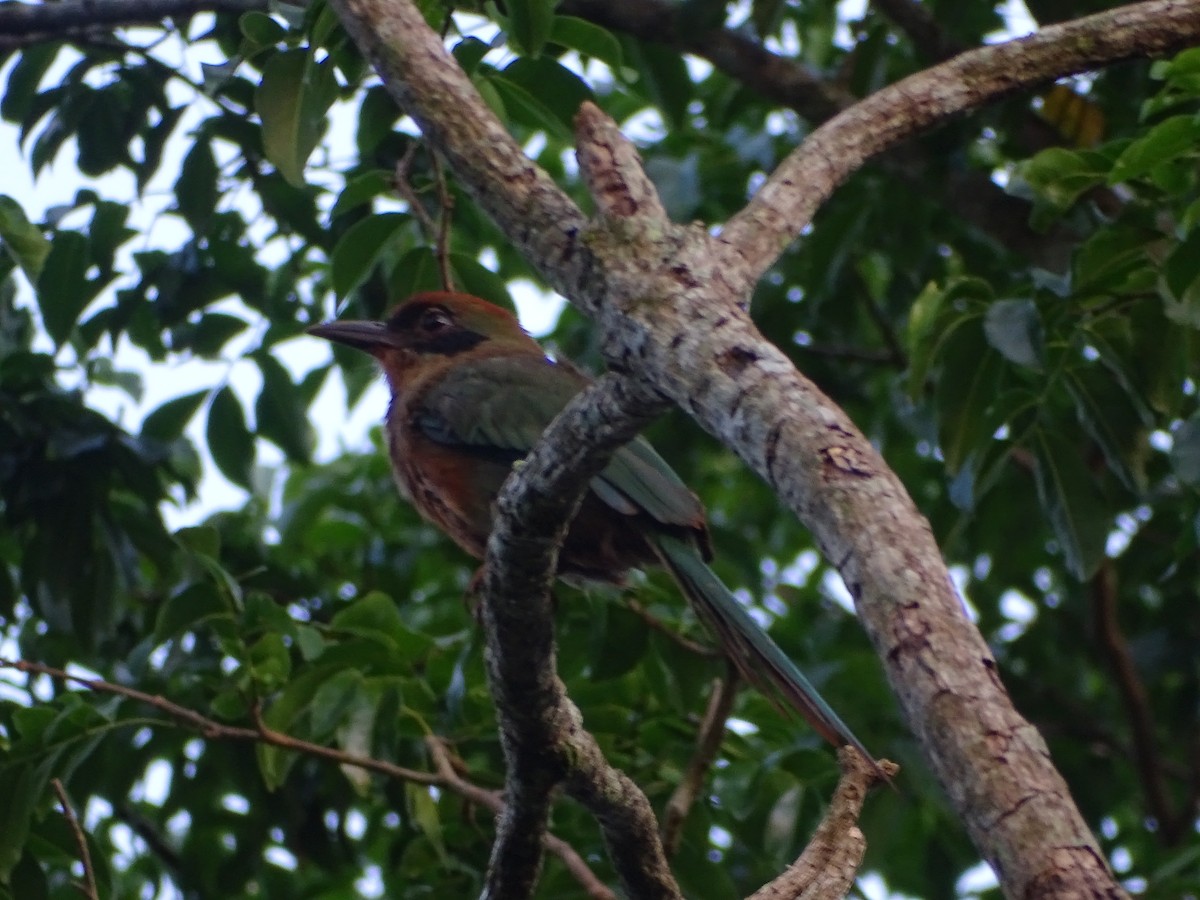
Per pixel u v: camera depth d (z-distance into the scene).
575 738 7.39
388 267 12.99
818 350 15.68
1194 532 10.70
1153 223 9.28
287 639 10.41
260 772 11.87
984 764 4.12
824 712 7.32
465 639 10.91
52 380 12.27
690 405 5.72
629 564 10.30
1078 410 10.31
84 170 11.55
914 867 15.43
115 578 11.80
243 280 11.79
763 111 15.59
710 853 11.66
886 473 5.00
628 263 6.21
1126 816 17.64
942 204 12.85
